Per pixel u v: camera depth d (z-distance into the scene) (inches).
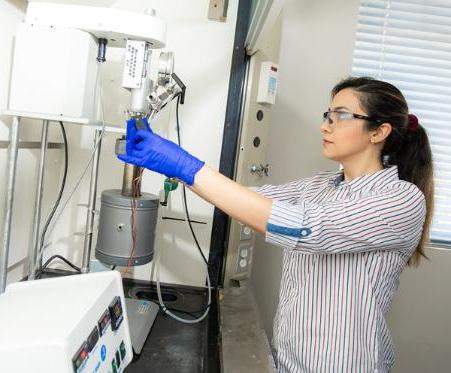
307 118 75.5
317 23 74.4
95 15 39.6
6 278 45.6
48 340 22.6
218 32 61.6
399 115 36.6
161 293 59.9
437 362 83.4
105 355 28.9
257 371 37.2
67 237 61.8
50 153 57.3
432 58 79.8
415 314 82.7
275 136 75.3
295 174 76.4
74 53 40.6
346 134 36.6
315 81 75.1
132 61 40.6
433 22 78.4
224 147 62.1
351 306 36.9
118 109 59.6
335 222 30.7
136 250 45.1
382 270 36.9
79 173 61.4
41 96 40.7
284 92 74.9
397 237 33.1
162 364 40.3
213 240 63.3
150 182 62.5
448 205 82.9
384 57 79.0
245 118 61.1
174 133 62.5
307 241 30.8
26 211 52.4
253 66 60.5
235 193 30.7
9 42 45.0
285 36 74.0
